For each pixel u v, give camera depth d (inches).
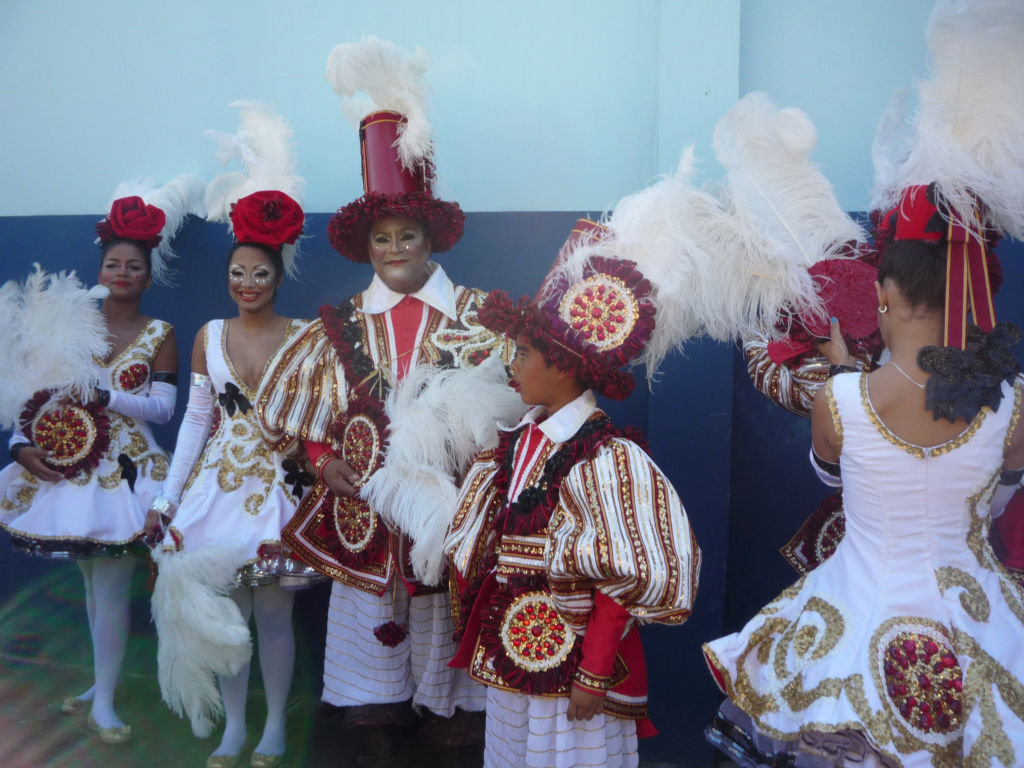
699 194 102.9
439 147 152.3
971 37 86.0
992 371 80.5
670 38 137.8
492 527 100.7
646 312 94.6
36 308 136.8
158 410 141.8
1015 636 79.8
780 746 86.3
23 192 171.5
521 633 93.7
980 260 83.1
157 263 155.7
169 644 122.3
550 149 148.6
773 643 87.4
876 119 137.9
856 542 84.4
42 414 136.1
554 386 96.6
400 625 122.6
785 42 139.8
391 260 121.6
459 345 122.7
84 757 131.5
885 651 79.0
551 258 143.0
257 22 160.2
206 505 127.7
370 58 121.7
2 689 153.2
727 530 132.4
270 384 125.3
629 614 88.7
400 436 114.5
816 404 86.7
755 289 102.0
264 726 140.2
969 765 74.5
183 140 164.6
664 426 133.8
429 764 129.2
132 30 165.8
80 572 164.2
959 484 80.4
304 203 153.3
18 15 170.4
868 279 98.2
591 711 89.5
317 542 125.3
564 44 147.8
